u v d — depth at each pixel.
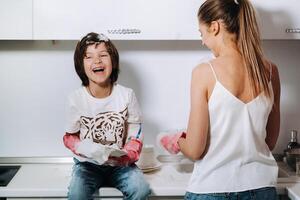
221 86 1.31
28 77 2.05
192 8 1.73
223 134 1.33
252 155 1.35
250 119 1.33
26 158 2.07
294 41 2.06
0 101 2.06
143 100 2.08
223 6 1.36
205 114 1.33
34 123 2.08
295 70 2.08
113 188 1.65
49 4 1.72
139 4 1.73
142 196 1.59
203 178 1.35
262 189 1.33
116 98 1.73
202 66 1.35
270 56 2.07
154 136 2.10
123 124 1.73
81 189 1.56
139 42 2.04
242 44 1.35
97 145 1.62
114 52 1.71
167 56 2.05
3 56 2.03
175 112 2.09
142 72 2.06
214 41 1.39
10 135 2.08
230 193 1.32
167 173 1.85
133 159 1.67
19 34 1.74
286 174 1.84
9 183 1.72
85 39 1.69
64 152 2.09
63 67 2.04
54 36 1.74
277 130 1.56
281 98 2.10
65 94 2.06
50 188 1.65
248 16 1.35
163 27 1.74
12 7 1.72
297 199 1.57
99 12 1.73
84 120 1.70
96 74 1.68
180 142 1.49
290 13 1.75
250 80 1.34
